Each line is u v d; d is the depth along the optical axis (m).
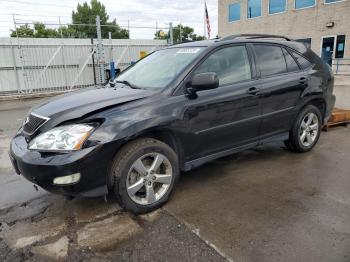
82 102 3.15
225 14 27.27
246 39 4.09
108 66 17.06
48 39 16.47
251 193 3.57
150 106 3.13
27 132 3.12
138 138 3.12
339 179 3.89
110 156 2.89
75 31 35.25
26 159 2.80
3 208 3.39
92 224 3.03
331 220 2.98
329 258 2.46
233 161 4.58
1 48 15.09
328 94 4.93
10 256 2.60
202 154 3.63
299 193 3.54
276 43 4.40
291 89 4.32
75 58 17.03
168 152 3.23
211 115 3.52
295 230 2.83
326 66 5.04
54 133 2.82
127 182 3.02
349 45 19.05
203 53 3.62
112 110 2.99
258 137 4.16
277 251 2.55
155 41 19.38
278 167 4.32
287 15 22.28
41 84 16.20
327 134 5.88
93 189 2.89
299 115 4.61
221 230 2.87
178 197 3.51
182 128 3.30
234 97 3.69
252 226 2.92
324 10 20.05
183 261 2.48
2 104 12.42
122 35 38.50
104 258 2.54
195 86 3.29
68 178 2.72
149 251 2.61
